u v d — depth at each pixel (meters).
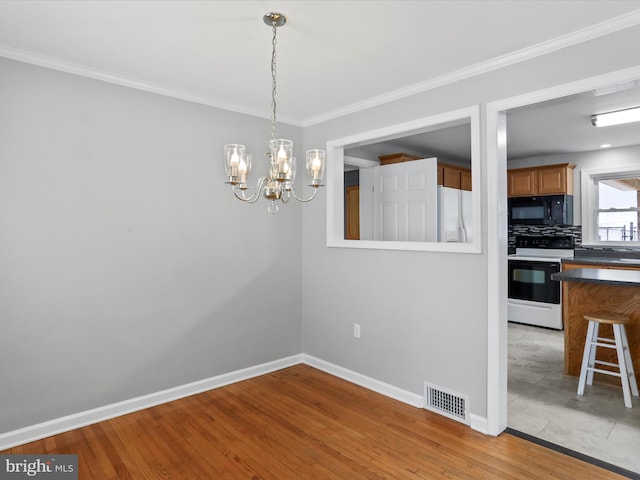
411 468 2.15
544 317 5.26
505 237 2.53
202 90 3.00
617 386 3.30
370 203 4.30
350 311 3.41
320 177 1.90
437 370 2.79
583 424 2.65
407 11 1.91
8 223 2.35
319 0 1.82
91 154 2.65
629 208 5.16
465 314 2.63
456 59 2.45
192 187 3.12
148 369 2.91
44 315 2.48
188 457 2.26
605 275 3.14
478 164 2.53
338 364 3.54
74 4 1.86
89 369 2.65
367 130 3.24
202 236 3.18
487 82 2.50
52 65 2.48
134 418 2.73
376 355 3.21
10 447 2.35
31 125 2.42
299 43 2.25
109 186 2.73
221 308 3.30
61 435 2.50
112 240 2.74
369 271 3.25
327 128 3.60
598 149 5.21
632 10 1.90
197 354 3.16
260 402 2.99
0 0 1.82
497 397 2.47
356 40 2.21
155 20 2.00
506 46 2.27
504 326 2.52
